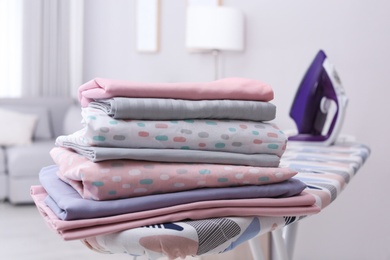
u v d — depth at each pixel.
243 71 3.30
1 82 5.33
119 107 0.74
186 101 0.81
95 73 5.38
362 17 2.57
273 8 3.06
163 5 4.12
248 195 0.79
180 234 0.69
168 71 4.09
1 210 4.03
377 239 2.53
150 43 4.30
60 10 5.51
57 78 5.55
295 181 0.86
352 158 1.47
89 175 0.72
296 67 2.93
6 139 4.46
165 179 0.75
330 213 2.72
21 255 2.98
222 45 3.03
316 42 2.80
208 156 0.79
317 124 1.89
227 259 2.51
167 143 0.78
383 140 2.50
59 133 5.11
